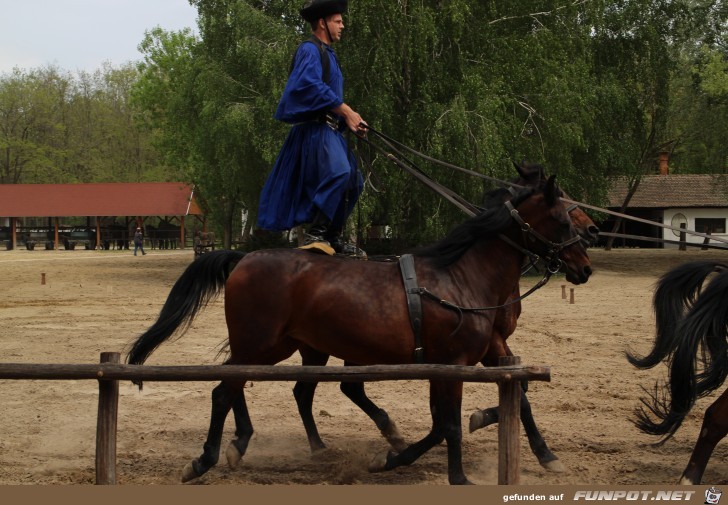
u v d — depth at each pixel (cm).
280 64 2438
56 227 5897
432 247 633
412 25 2452
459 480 584
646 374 1090
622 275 3000
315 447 722
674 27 3434
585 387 1005
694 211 5509
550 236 638
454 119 2384
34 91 8412
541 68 2594
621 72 3297
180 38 4981
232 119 2561
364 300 606
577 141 2625
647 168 4288
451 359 604
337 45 2458
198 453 723
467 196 2473
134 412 880
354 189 689
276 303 616
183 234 6044
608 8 3231
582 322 1645
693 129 3562
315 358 723
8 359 1199
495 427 834
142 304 2038
